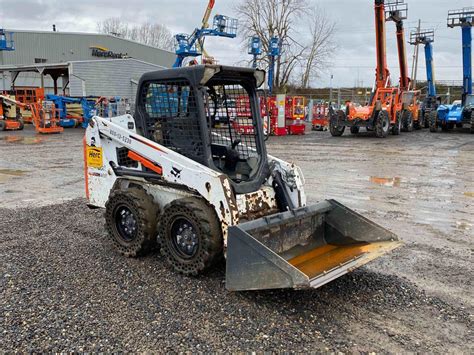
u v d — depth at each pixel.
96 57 48.19
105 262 4.96
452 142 17.78
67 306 3.92
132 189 5.16
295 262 4.35
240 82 4.93
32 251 5.30
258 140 4.96
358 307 3.98
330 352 3.29
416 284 4.47
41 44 45.03
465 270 4.84
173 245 4.68
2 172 11.09
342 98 41.09
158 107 5.00
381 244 4.57
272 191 4.91
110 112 25.02
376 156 13.77
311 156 13.77
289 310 3.90
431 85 26.33
